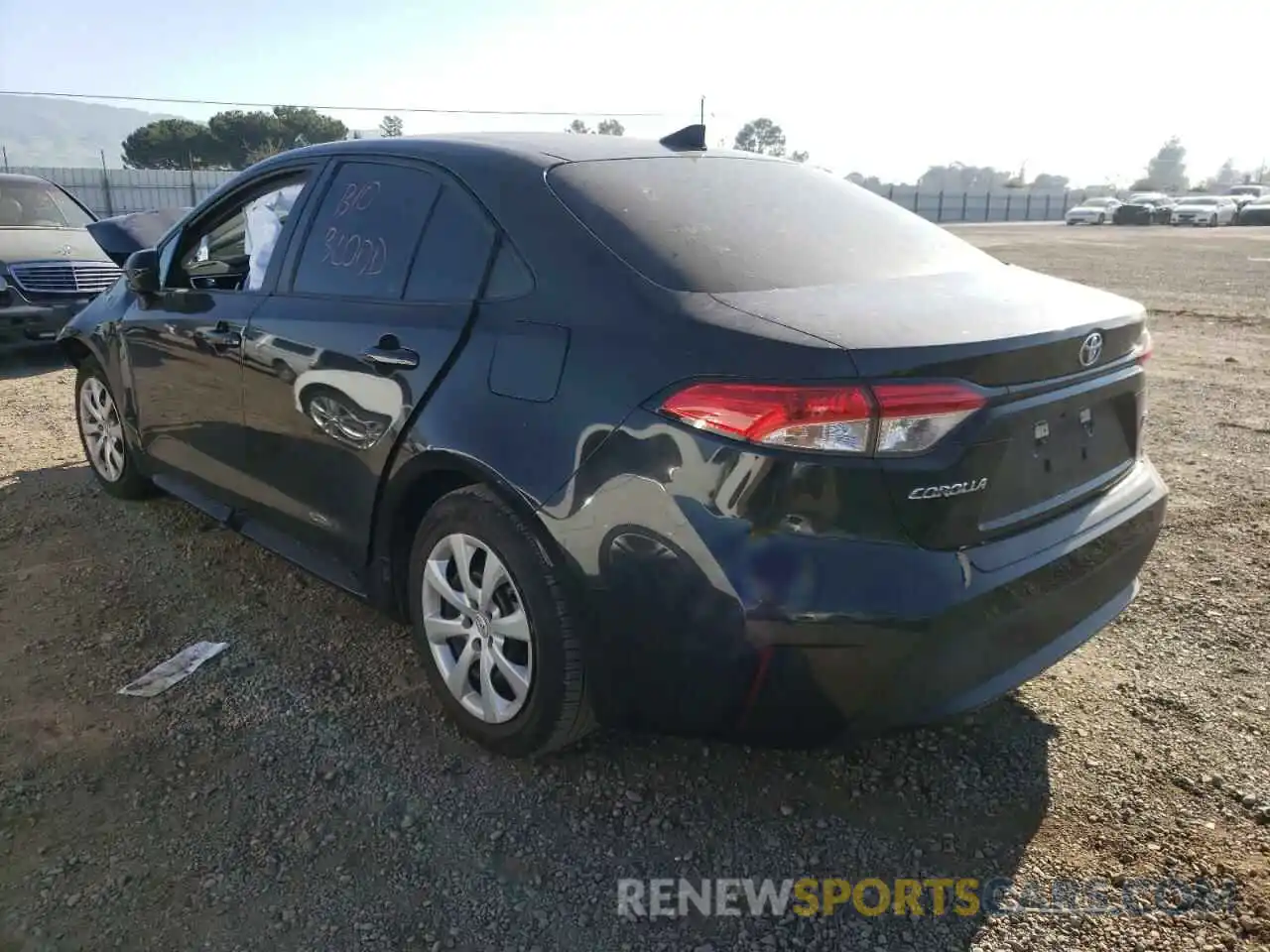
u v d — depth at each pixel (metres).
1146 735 2.90
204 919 2.21
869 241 2.89
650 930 2.20
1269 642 3.45
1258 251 24.61
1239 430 6.30
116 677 3.22
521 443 2.46
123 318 4.29
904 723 2.24
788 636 2.10
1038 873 2.37
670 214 2.68
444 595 2.81
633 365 2.29
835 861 2.41
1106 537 2.59
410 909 2.25
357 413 2.96
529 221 2.67
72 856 2.39
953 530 2.19
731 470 2.12
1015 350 2.22
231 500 3.78
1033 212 72.06
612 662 2.39
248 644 3.45
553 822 2.54
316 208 3.38
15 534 4.44
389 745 2.86
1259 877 2.33
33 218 9.22
